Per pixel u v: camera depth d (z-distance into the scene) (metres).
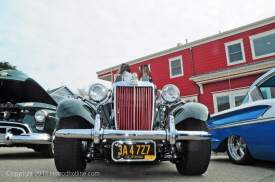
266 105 3.28
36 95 5.20
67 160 2.60
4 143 4.30
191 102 2.99
